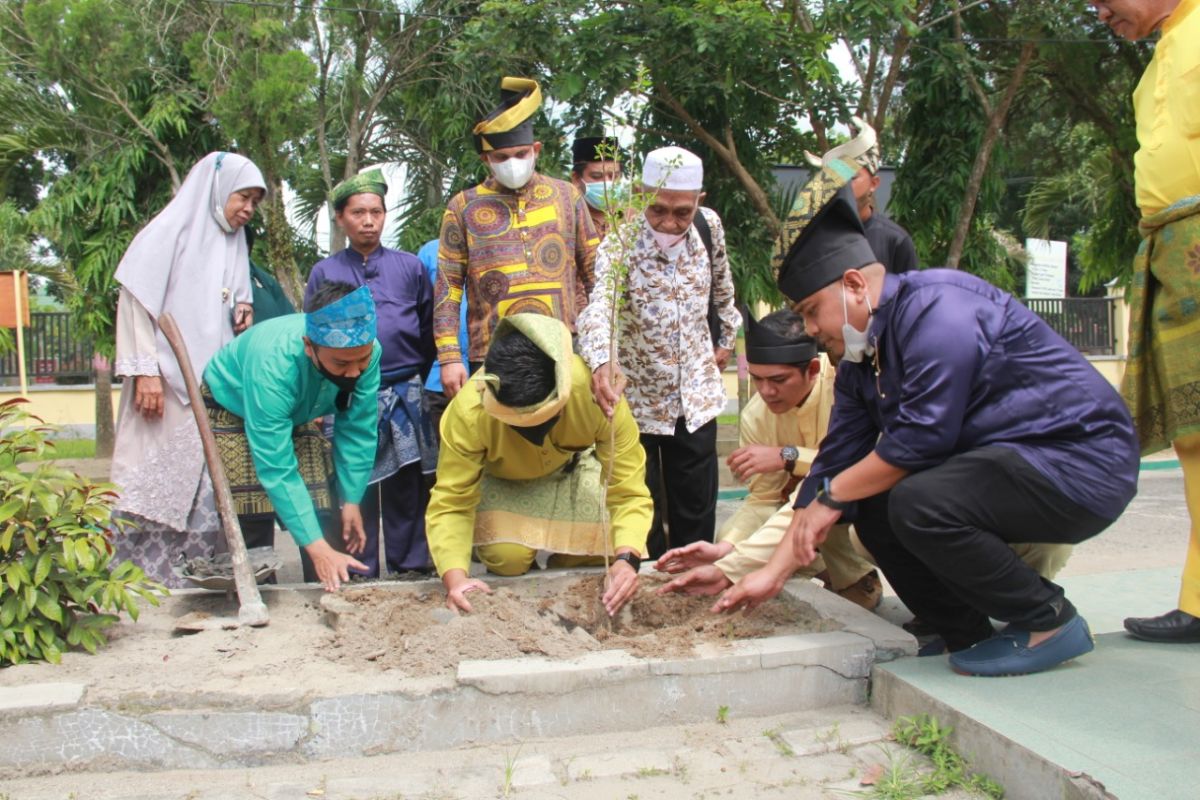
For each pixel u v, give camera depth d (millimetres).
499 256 4281
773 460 3885
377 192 4715
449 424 3500
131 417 4352
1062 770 2363
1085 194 16422
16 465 3348
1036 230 16047
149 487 4250
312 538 3641
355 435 3973
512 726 2895
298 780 2686
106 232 9945
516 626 3211
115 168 9727
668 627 3539
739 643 3148
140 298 4289
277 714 2789
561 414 3461
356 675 2953
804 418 3979
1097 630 3877
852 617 3393
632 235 3514
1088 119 10453
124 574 3277
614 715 2947
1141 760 2400
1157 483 10477
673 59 7793
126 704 2752
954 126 8555
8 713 2695
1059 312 16953
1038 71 9883
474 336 4375
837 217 2969
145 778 2707
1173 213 3240
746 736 2910
